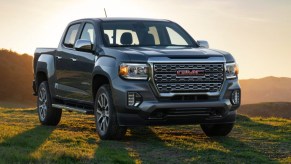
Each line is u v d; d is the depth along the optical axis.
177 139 9.84
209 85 9.25
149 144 9.22
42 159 6.95
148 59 9.05
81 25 11.09
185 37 10.76
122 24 10.52
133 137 10.03
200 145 9.06
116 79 9.23
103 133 9.64
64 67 11.27
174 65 9.08
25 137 9.23
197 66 9.17
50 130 10.93
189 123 9.39
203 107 9.19
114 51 9.55
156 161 7.72
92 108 10.59
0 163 6.61
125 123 9.23
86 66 10.27
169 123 9.27
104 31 10.29
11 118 13.78
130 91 9.05
